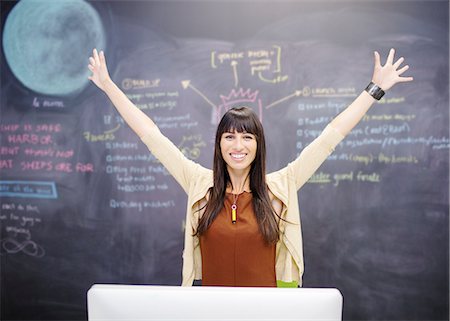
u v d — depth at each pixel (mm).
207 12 2842
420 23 2781
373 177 2832
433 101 2793
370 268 2861
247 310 802
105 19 2877
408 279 2850
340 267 2865
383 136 2818
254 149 1501
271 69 2828
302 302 803
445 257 2836
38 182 2947
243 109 1520
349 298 2873
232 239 1523
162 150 1639
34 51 2908
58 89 2912
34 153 2938
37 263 2975
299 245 1581
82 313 2973
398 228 2840
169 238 2924
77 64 2898
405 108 2805
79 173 2928
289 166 1634
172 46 2863
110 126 2906
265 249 1539
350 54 2805
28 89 2924
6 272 2986
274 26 2820
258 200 1553
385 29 2793
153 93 2881
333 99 2818
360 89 2809
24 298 2990
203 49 2852
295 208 1590
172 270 2930
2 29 2918
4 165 2951
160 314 810
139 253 2934
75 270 2965
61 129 2922
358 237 2855
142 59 2877
